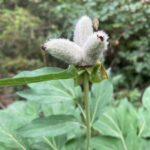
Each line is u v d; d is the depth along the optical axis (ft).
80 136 1.00
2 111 1.01
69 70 0.74
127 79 3.53
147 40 3.48
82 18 0.85
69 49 0.78
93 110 0.91
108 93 0.93
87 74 0.82
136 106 2.81
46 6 4.10
